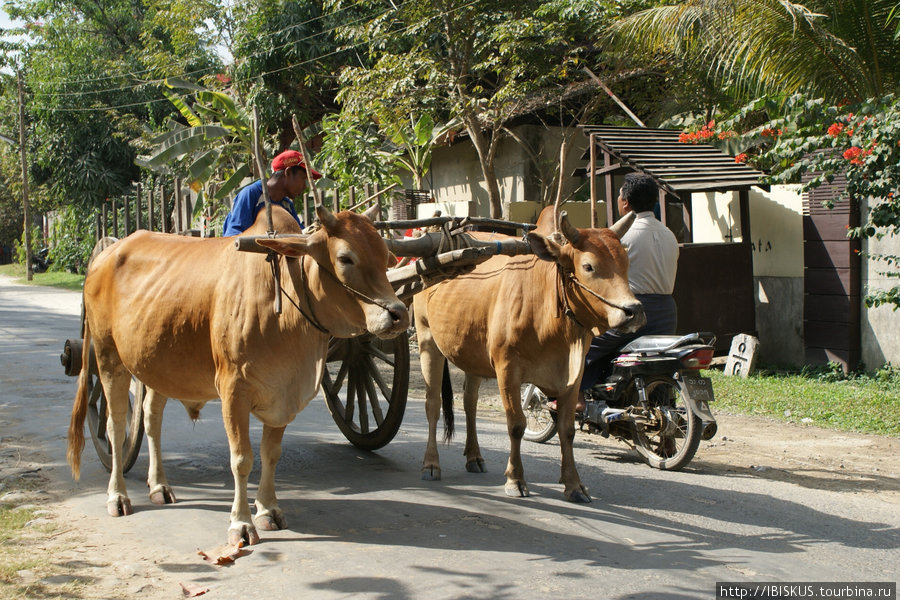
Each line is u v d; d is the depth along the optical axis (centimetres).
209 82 2262
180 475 612
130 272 514
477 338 573
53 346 1305
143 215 2281
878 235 862
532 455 684
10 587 392
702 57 1239
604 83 1450
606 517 513
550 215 557
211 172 1716
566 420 547
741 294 1083
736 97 1247
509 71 1431
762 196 1142
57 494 557
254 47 2050
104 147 2914
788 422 808
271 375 445
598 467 644
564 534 479
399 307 401
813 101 910
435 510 523
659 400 655
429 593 390
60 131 2939
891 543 471
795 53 1043
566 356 533
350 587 396
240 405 447
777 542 471
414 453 684
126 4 3172
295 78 2106
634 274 644
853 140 843
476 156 1841
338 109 2227
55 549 447
